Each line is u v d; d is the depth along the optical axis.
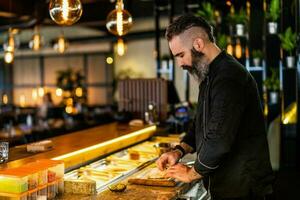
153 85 4.50
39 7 7.48
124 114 4.42
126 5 6.03
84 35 12.25
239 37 6.26
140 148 3.53
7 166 2.35
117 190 2.25
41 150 2.82
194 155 3.25
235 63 2.08
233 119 1.94
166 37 2.17
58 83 12.91
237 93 1.96
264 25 5.88
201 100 2.19
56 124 8.89
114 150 3.38
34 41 7.41
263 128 2.18
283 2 5.34
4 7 6.94
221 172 2.16
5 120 9.86
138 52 11.84
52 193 2.18
